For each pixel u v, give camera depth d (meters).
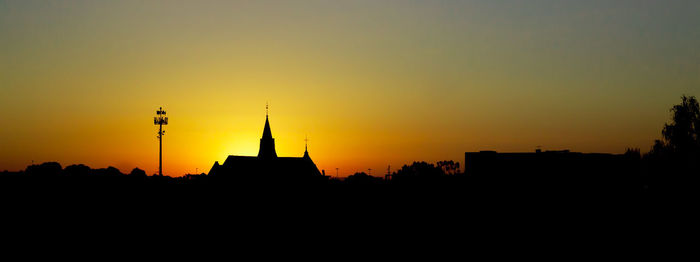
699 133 90.88
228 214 119.25
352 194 164.88
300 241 78.44
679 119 92.38
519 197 91.38
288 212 126.81
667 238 68.44
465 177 103.62
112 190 146.50
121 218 98.69
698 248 62.78
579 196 88.75
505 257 64.19
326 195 166.25
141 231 83.38
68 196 132.38
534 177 92.81
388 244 74.75
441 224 90.56
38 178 170.00
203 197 152.50
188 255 65.00
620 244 67.94
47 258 60.50
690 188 85.19
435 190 113.56
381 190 163.00
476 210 92.81
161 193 119.81
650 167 95.75
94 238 74.50
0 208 106.62
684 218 75.25
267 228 95.06
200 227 92.75
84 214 101.75
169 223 95.81
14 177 170.12
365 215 114.00
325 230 92.06
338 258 65.00
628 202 87.12
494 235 78.00
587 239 71.56
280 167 186.12
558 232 76.44
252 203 147.50
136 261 60.34
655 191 91.00
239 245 73.69
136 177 191.00
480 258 63.94
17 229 80.56
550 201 88.12
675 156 91.38
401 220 99.31
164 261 60.84
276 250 70.19
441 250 69.31
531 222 82.44
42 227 83.12
